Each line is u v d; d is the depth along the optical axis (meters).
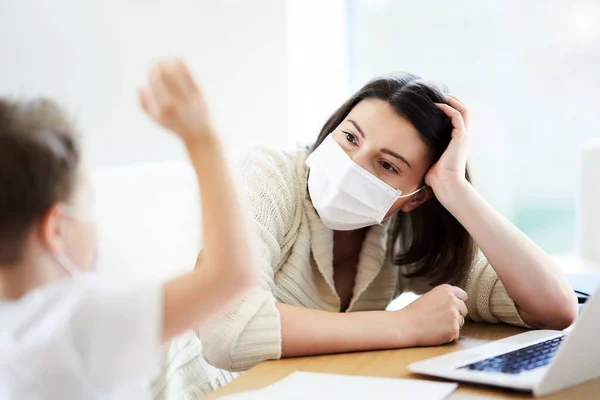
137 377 0.70
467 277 1.43
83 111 2.01
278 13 2.43
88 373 0.68
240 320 1.05
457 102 1.40
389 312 1.14
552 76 2.59
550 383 0.84
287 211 1.36
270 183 1.34
